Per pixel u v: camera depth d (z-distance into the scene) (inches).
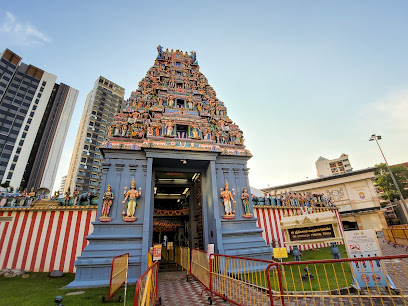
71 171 2397.9
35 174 2097.7
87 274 372.5
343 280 298.5
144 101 606.2
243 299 241.0
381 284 253.4
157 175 624.7
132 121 543.5
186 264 464.4
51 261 451.2
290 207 742.5
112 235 410.3
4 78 2095.2
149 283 219.8
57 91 2493.8
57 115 2405.3
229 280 269.4
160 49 768.3
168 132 528.4
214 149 529.0
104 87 2706.7
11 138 2001.7
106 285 359.3
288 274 369.7
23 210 478.0
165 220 797.2
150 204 482.6
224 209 507.8
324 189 1515.7
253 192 965.2
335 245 394.6
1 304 261.0
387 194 1392.7
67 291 327.6
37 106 2230.6
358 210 1309.1
